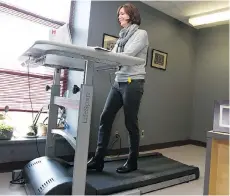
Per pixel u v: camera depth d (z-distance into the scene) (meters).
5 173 1.98
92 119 2.60
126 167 1.95
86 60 1.32
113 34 2.82
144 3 3.17
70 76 2.73
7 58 2.34
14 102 2.40
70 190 1.34
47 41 1.11
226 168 1.26
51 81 2.64
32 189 1.45
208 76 4.03
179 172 2.00
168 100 3.66
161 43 3.47
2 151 2.03
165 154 3.13
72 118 1.89
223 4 3.11
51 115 1.86
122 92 1.92
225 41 3.85
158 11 3.39
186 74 4.00
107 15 2.75
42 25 2.59
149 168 2.11
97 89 2.64
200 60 4.16
